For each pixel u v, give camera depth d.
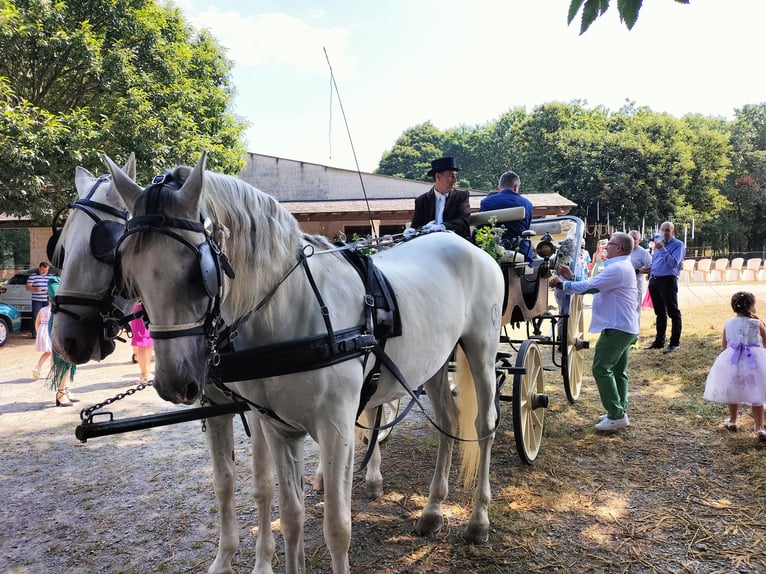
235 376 1.91
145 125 9.91
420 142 62.03
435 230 3.43
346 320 2.09
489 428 3.03
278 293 1.94
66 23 9.62
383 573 2.60
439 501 3.01
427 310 2.52
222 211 1.77
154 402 5.85
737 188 40.72
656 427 4.49
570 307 5.23
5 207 9.20
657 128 33.62
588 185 30.69
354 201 20.67
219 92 13.19
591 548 2.76
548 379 6.38
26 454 4.30
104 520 3.20
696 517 3.01
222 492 2.49
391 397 2.51
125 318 2.57
